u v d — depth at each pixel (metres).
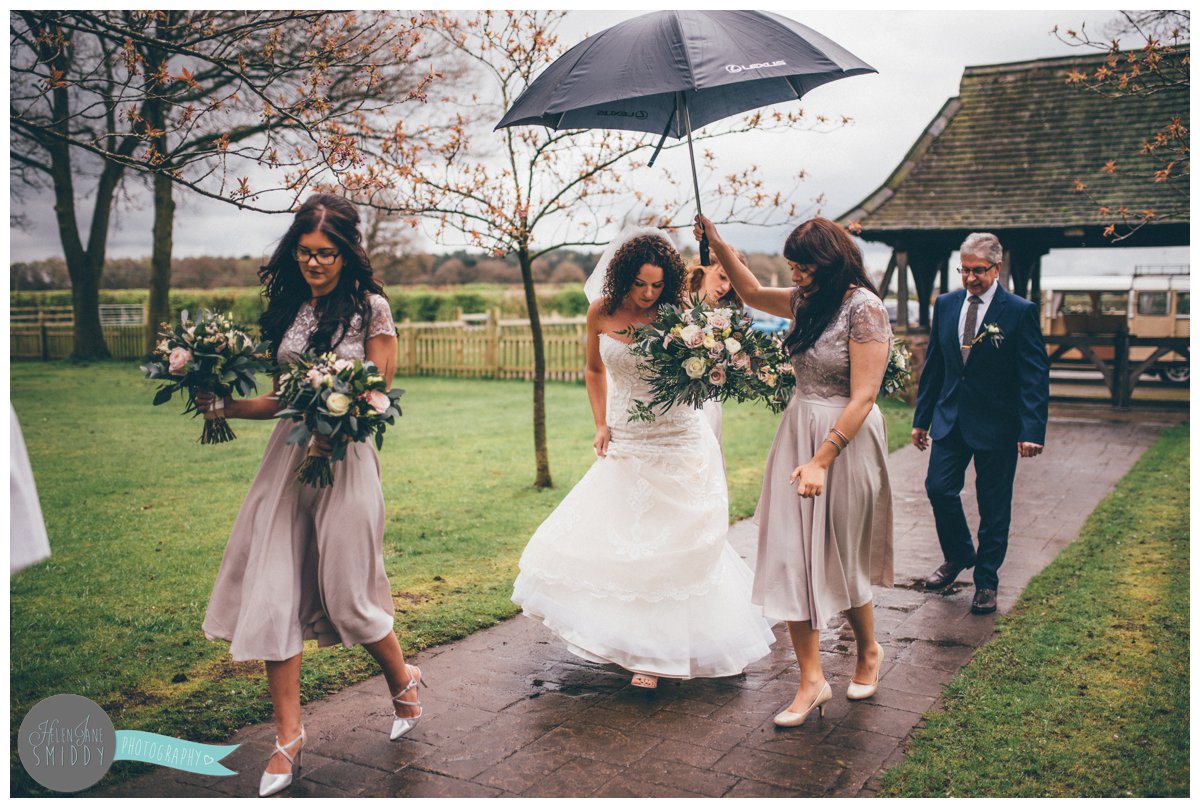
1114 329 19.53
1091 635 4.47
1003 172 15.44
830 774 3.19
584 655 3.90
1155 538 6.37
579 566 3.99
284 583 3.16
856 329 3.56
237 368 3.21
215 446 10.48
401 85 8.84
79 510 7.32
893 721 3.62
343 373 3.07
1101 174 14.76
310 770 3.24
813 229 3.64
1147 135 14.88
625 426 4.07
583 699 3.86
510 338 20.72
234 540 3.30
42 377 19.66
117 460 9.55
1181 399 16.67
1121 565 5.70
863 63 3.96
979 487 5.11
